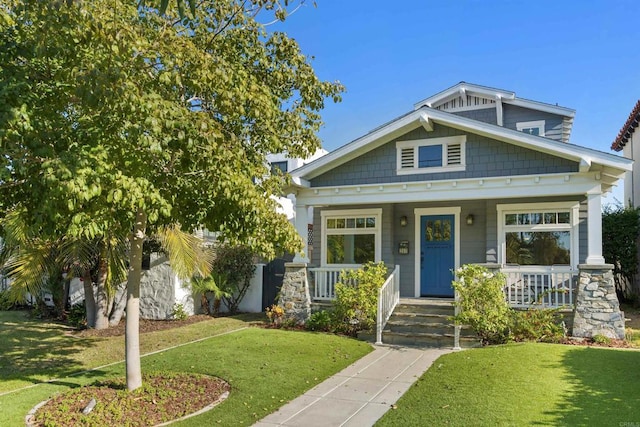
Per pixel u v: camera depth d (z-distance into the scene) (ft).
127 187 15.74
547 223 40.91
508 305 34.81
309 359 29.32
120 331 38.73
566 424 17.60
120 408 20.22
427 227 46.11
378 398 22.67
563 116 52.37
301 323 41.16
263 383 24.34
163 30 18.86
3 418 19.71
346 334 37.86
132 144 16.70
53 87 17.63
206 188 19.51
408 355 31.55
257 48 23.43
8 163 15.31
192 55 17.71
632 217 50.65
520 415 18.65
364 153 44.09
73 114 18.44
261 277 50.37
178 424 18.99
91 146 16.05
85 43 16.37
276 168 24.57
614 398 20.17
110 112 16.60
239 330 39.01
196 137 17.72
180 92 19.95
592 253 35.19
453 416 19.10
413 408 20.62
